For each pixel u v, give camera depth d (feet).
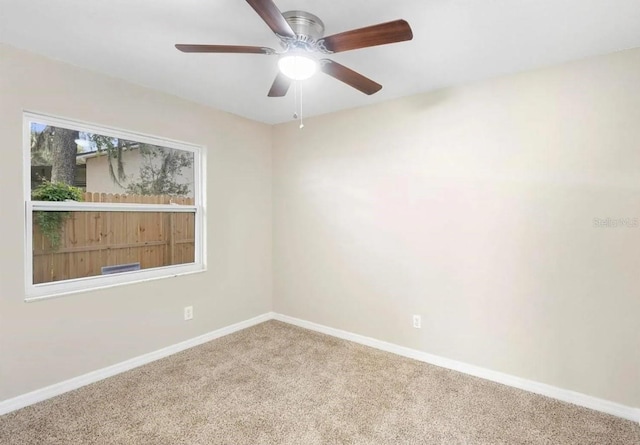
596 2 5.29
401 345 9.93
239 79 8.50
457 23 5.89
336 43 5.22
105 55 7.24
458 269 8.91
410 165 9.63
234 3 5.32
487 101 8.38
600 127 7.11
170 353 9.79
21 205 7.09
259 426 6.58
